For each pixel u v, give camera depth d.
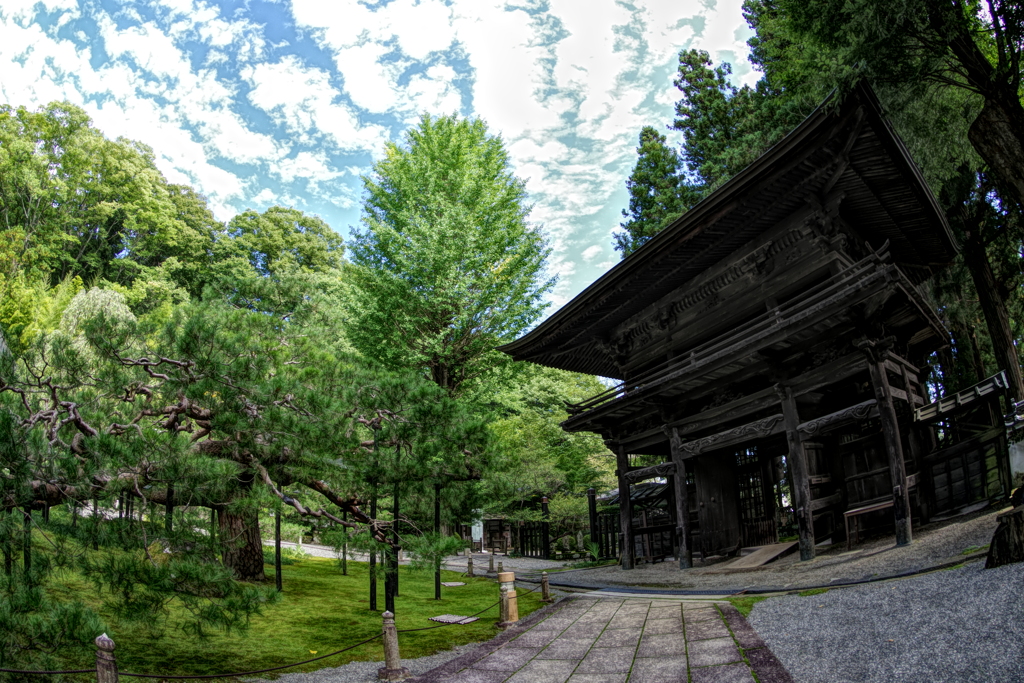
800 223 14.91
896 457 12.51
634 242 36.03
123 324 8.48
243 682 7.15
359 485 9.43
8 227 38.47
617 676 7.00
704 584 14.01
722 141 32.53
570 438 30.09
